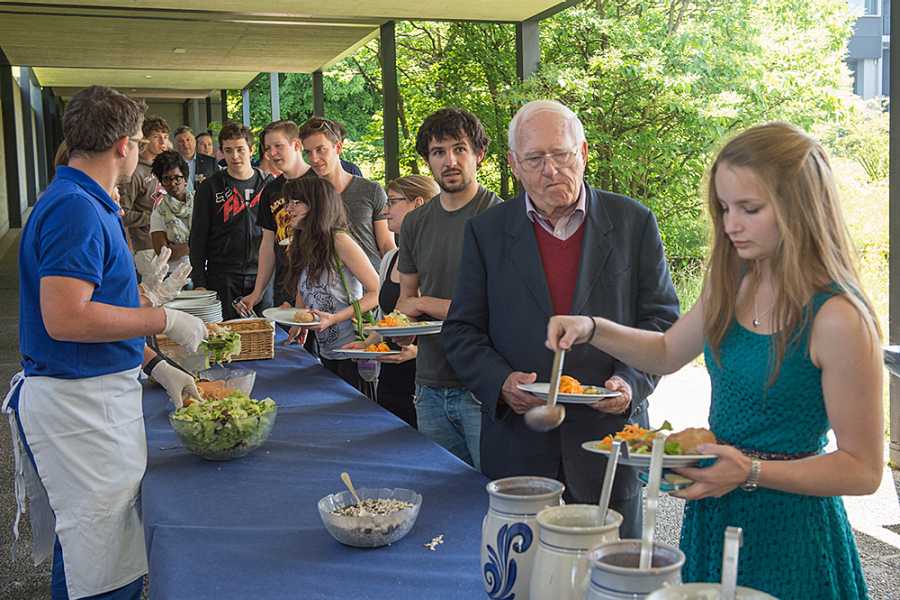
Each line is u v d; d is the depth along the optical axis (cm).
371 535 181
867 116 1166
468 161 310
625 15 1241
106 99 243
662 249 249
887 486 434
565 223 245
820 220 148
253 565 177
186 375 294
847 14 1222
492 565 140
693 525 170
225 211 577
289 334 438
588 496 238
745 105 1152
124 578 251
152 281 306
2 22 1107
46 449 245
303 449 261
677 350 182
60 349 242
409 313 321
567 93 1117
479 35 1438
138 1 874
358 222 466
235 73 1852
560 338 179
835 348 146
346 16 981
